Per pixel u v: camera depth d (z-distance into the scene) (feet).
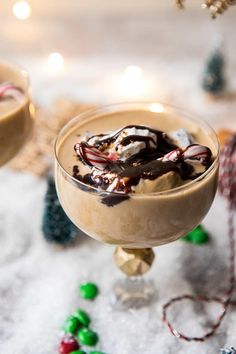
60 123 2.27
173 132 1.63
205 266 1.85
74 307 1.75
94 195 1.48
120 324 1.71
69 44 2.94
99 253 1.88
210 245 1.90
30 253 1.88
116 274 1.83
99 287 1.80
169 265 1.86
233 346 1.65
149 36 3.03
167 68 2.74
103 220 1.52
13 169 2.13
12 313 1.73
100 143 1.59
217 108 2.46
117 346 1.66
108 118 1.72
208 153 1.55
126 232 1.53
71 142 1.65
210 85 2.47
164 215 1.50
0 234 1.93
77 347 1.66
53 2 3.24
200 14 3.23
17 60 2.78
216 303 1.76
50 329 1.70
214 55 2.45
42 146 2.19
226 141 2.10
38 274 1.83
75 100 2.47
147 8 3.28
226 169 2.00
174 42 2.98
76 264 1.85
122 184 1.47
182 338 1.67
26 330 1.69
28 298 1.77
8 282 1.80
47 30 3.05
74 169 1.57
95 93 2.54
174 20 3.19
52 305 1.75
